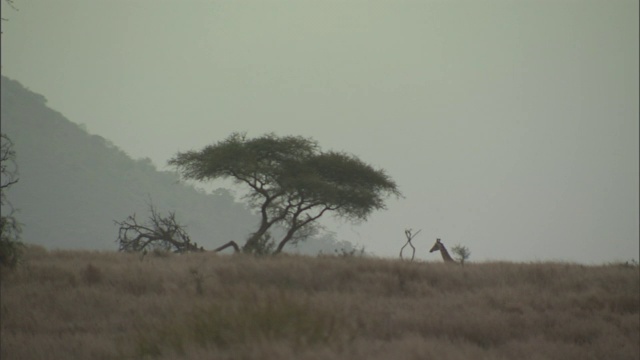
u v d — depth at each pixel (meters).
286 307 56.25
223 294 81.94
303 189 168.62
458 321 67.88
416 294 89.81
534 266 118.06
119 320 70.75
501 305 80.31
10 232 100.31
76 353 56.91
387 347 52.56
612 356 59.19
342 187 179.12
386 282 96.06
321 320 55.34
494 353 56.62
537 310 78.75
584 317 76.12
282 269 101.19
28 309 76.12
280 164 174.88
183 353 52.25
